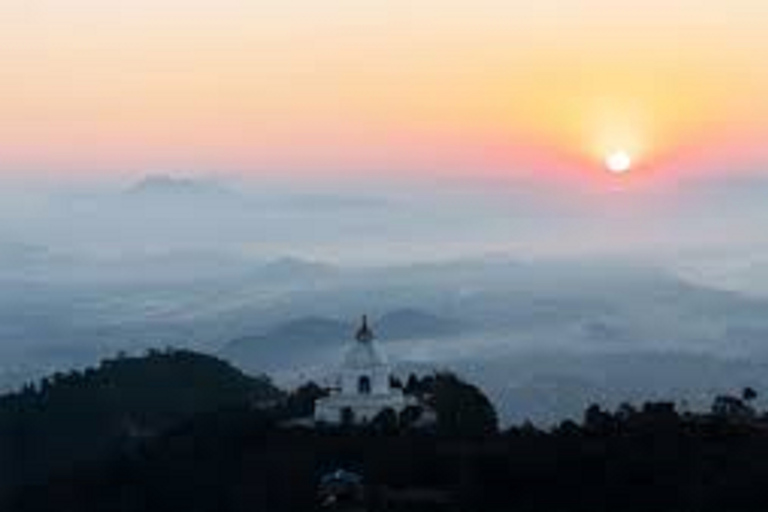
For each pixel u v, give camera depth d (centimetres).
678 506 14950
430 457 16438
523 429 17612
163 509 16562
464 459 16275
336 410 18312
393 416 18038
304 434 17688
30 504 17800
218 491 16550
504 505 15412
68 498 17562
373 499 15712
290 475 16512
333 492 15925
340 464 16662
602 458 15838
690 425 16712
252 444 17675
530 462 15950
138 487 17225
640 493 15212
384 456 16650
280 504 16000
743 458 15662
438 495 15712
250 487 16450
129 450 18962
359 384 18550
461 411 18488
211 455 17575
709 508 14838
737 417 17438
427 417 18150
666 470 15512
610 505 15150
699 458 15738
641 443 16188
